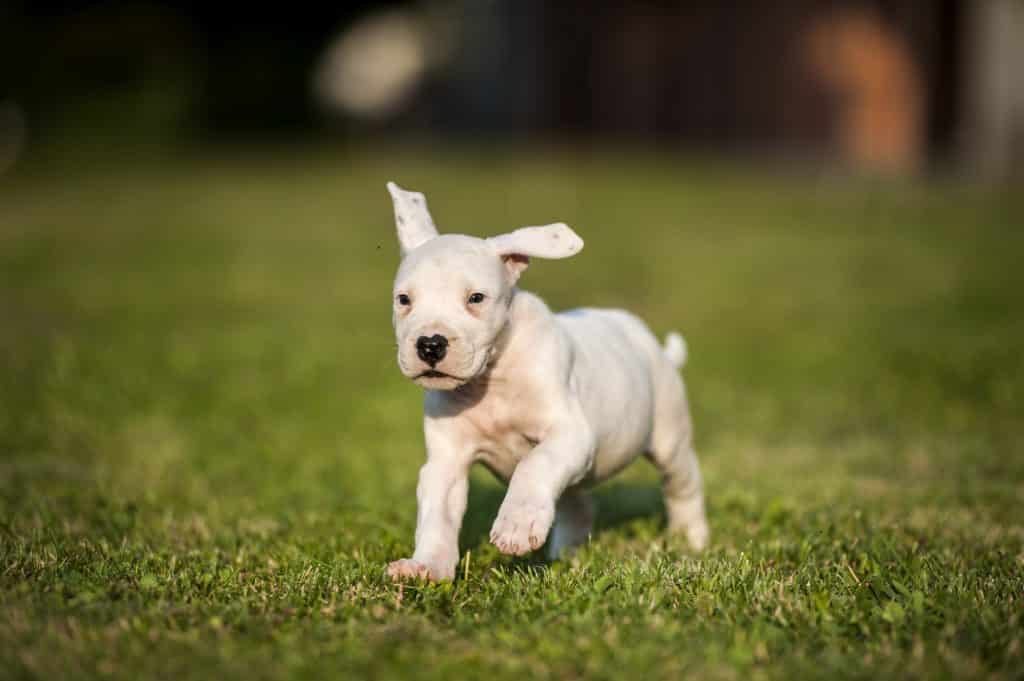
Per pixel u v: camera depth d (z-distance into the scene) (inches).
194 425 428.8
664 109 1551.4
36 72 1536.7
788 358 540.4
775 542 262.4
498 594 211.8
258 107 1813.5
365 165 1390.3
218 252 858.1
